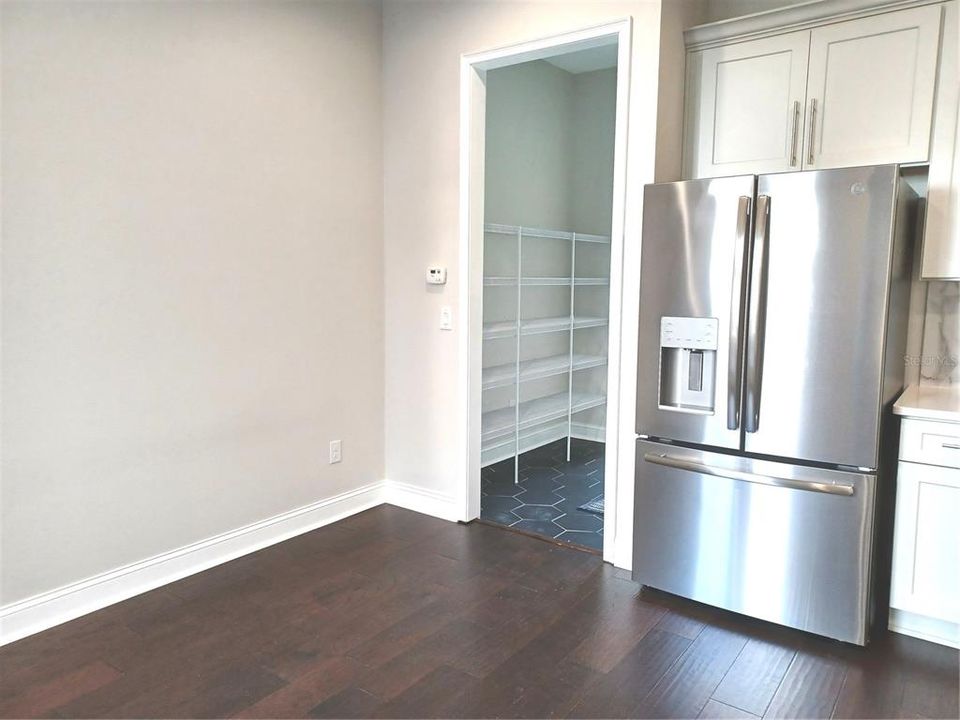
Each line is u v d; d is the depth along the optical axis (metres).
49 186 2.42
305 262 3.38
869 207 2.28
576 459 4.97
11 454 2.40
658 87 2.83
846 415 2.38
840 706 2.12
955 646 2.44
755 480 2.53
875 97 2.60
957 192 2.48
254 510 3.26
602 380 5.49
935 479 2.37
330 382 3.58
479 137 3.48
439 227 3.58
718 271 2.57
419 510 3.84
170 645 2.44
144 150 2.69
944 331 2.82
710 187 2.56
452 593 2.86
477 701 2.13
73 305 2.52
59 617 2.57
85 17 2.47
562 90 5.30
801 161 2.78
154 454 2.83
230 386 3.10
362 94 3.62
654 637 2.52
